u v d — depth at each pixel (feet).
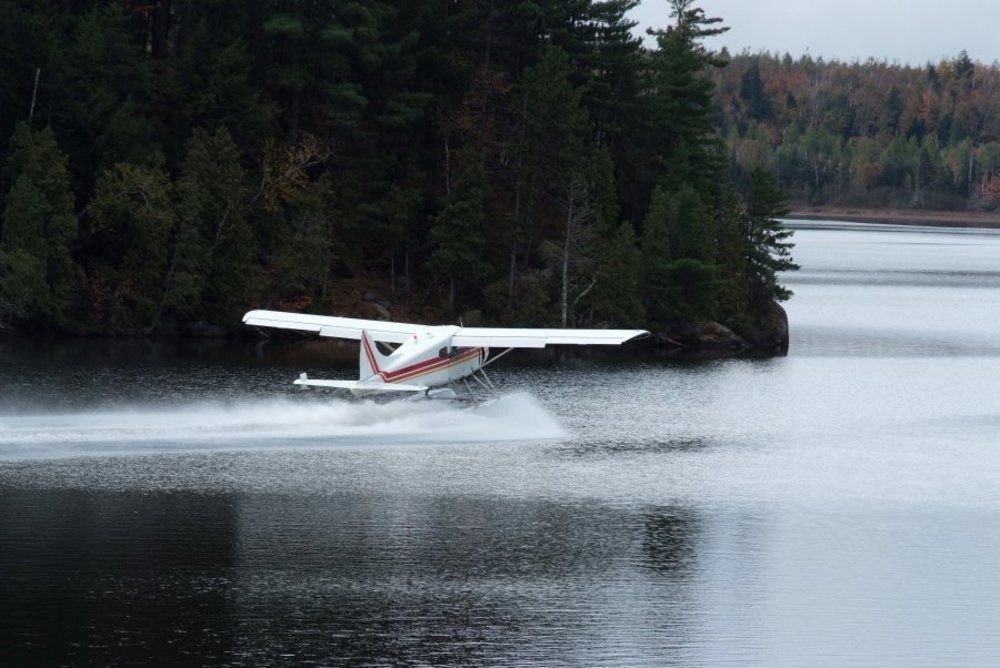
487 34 596.29
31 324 476.54
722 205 628.28
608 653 168.76
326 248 530.27
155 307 492.95
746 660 169.27
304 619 175.22
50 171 470.39
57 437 281.95
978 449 323.16
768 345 581.53
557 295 563.48
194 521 220.84
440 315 550.77
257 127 536.42
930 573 209.77
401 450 286.05
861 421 365.81
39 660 157.48
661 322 569.23
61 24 543.80
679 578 201.98
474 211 544.21
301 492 244.22
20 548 202.28
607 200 586.04
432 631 173.17
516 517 234.38
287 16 540.93
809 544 225.76
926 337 616.39
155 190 485.56
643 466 287.28
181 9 594.24
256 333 506.07
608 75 650.43
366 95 586.04
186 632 168.66
